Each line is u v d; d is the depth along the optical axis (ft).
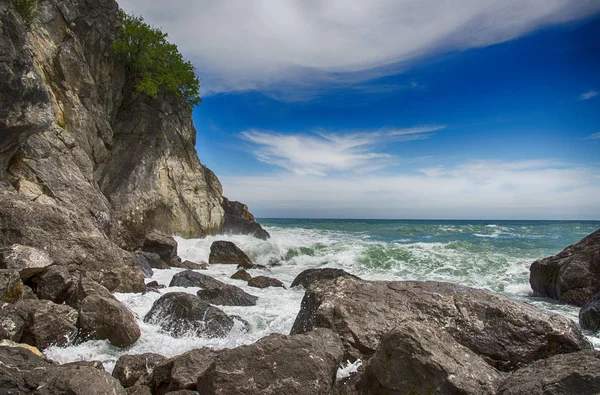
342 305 21.65
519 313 20.34
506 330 19.79
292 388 14.01
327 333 17.44
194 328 25.30
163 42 91.25
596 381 11.72
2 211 32.96
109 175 76.79
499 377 14.78
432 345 14.99
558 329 19.34
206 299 33.42
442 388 13.75
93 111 73.46
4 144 43.50
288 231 126.62
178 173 87.40
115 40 79.92
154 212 79.41
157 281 43.68
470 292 22.77
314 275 43.65
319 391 14.33
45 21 64.85
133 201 76.43
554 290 38.83
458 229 123.85
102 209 58.85
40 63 63.21
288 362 14.57
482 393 13.57
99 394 12.77
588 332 26.55
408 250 64.18
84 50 73.05
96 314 23.44
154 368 17.67
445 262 57.21
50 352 21.11
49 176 53.93
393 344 15.24
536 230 119.65
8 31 39.68
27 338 21.67
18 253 27.91
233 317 28.27
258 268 62.03
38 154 53.83
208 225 91.35
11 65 39.68
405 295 22.74
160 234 63.72
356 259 61.77
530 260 57.21
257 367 14.29
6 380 13.08
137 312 29.17
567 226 152.25
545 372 13.15
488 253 63.57
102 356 21.34
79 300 26.99
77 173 58.80
